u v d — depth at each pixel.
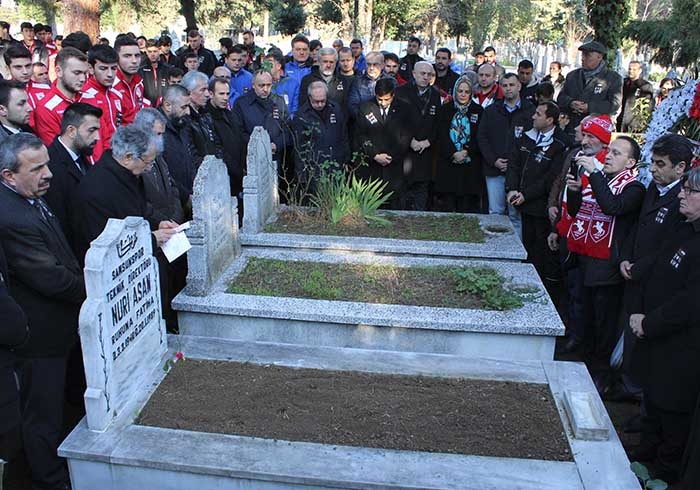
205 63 11.02
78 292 3.24
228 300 4.42
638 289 3.91
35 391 3.22
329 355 3.76
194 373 3.54
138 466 2.83
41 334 3.18
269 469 2.74
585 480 2.73
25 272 3.06
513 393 3.43
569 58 26.00
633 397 4.52
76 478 2.92
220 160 4.82
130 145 3.65
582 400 3.25
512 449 2.96
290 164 7.22
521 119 6.23
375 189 6.38
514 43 28.75
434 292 4.69
